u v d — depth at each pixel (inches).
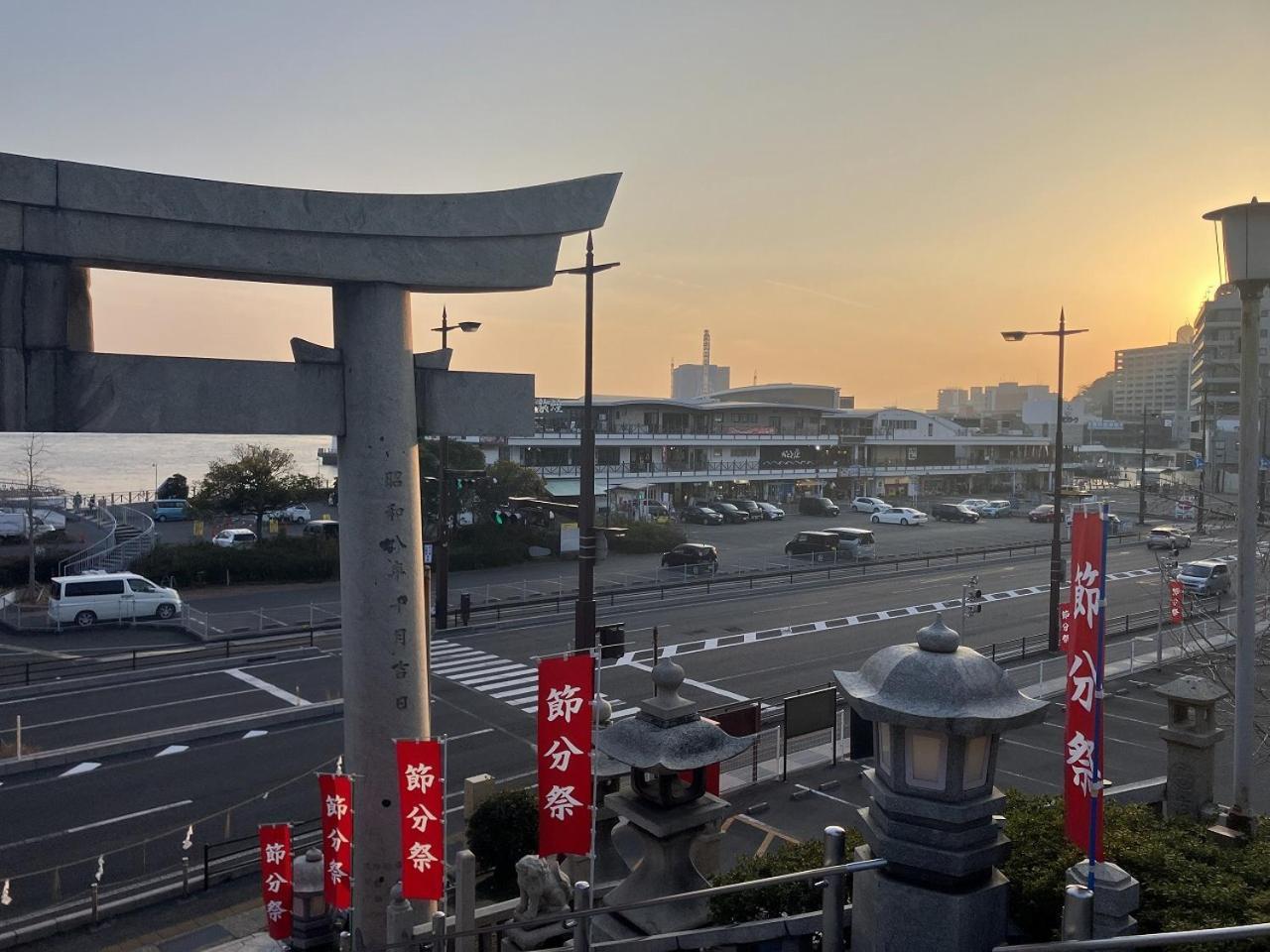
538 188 484.1
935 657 220.2
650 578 1844.2
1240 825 455.8
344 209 449.7
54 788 759.1
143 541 1882.4
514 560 2036.2
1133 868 294.5
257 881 600.1
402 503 470.9
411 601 474.9
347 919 515.2
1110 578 1883.6
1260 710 799.7
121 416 412.8
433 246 468.1
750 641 1312.7
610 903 346.6
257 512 2046.0
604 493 2792.8
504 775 788.0
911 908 210.4
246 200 430.0
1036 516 3021.7
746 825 663.8
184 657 1183.6
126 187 405.4
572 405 3144.7
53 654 1199.6
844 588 1779.0
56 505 2517.2
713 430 3321.9
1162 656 1173.1
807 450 3572.8
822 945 231.6
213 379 433.4
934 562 2119.8
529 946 361.4
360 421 465.1
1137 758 815.7
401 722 470.6
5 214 384.5
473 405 504.4
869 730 800.3
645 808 338.0
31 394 395.5
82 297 425.7
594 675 458.6
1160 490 1881.2
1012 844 297.4
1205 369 3587.6
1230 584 1637.6
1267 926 161.0
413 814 405.7
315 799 740.0
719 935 259.6
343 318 468.4
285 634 1312.7
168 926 541.0
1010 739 856.9
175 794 748.6
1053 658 1192.8
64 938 526.6
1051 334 1219.2
